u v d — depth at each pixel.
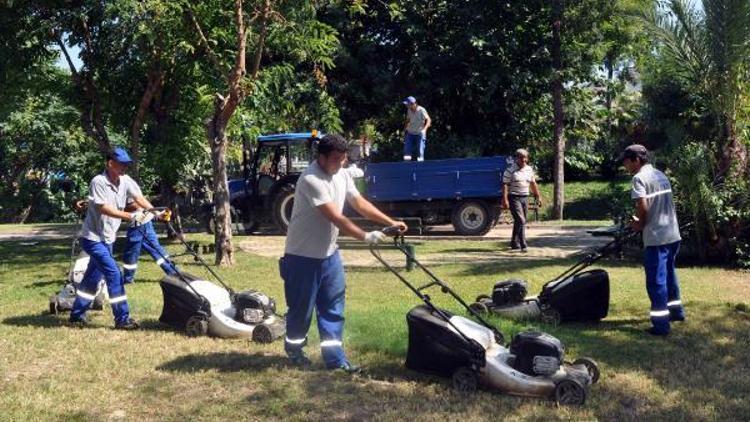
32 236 19.41
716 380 6.11
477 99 24.30
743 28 12.23
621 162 7.85
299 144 17.72
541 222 21.20
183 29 13.22
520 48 23.73
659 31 13.09
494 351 5.90
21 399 5.66
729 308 8.64
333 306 6.26
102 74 15.02
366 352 6.84
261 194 18.00
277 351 6.90
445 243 15.16
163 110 15.60
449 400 5.57
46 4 13.95
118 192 7.96
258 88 14.29
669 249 7.63
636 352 6.88
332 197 6.01
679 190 12.38
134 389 5.91
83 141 28.02
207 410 5.43
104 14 13.04
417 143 16.95
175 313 7.64
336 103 23.92
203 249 14.18
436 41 23.75
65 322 8.16
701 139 13.75
